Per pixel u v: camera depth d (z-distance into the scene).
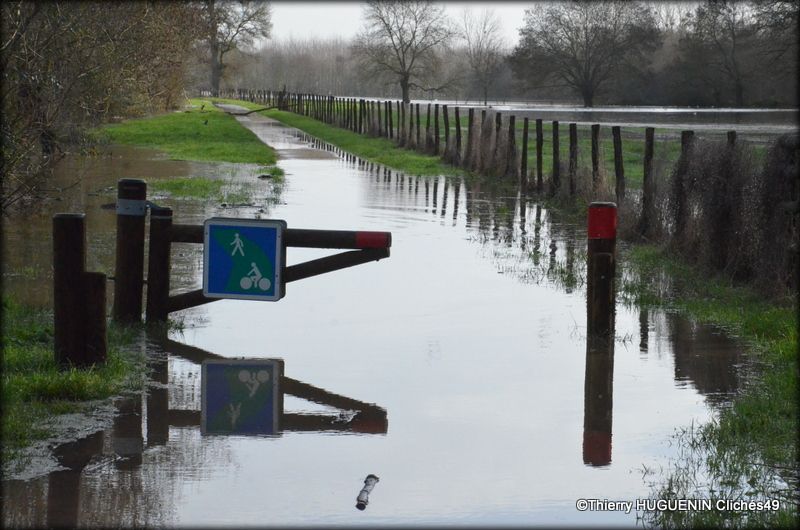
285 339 16.98
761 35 89.88
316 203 35.19
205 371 14.93
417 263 24.36
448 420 12.82
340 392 14.00
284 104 133.50
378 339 17.06
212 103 149.88
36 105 25.72
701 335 17.38
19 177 27.08
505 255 25.59
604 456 11.54
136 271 17.28
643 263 24.11
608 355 16.06
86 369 14.26
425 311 19.25
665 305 19.78
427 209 34.53
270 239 16.64
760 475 10.88
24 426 12.00
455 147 52.62
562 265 24.16
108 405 13.17
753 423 12.41
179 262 23.30
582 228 30.73
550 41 132.38
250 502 10.07
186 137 68.19
